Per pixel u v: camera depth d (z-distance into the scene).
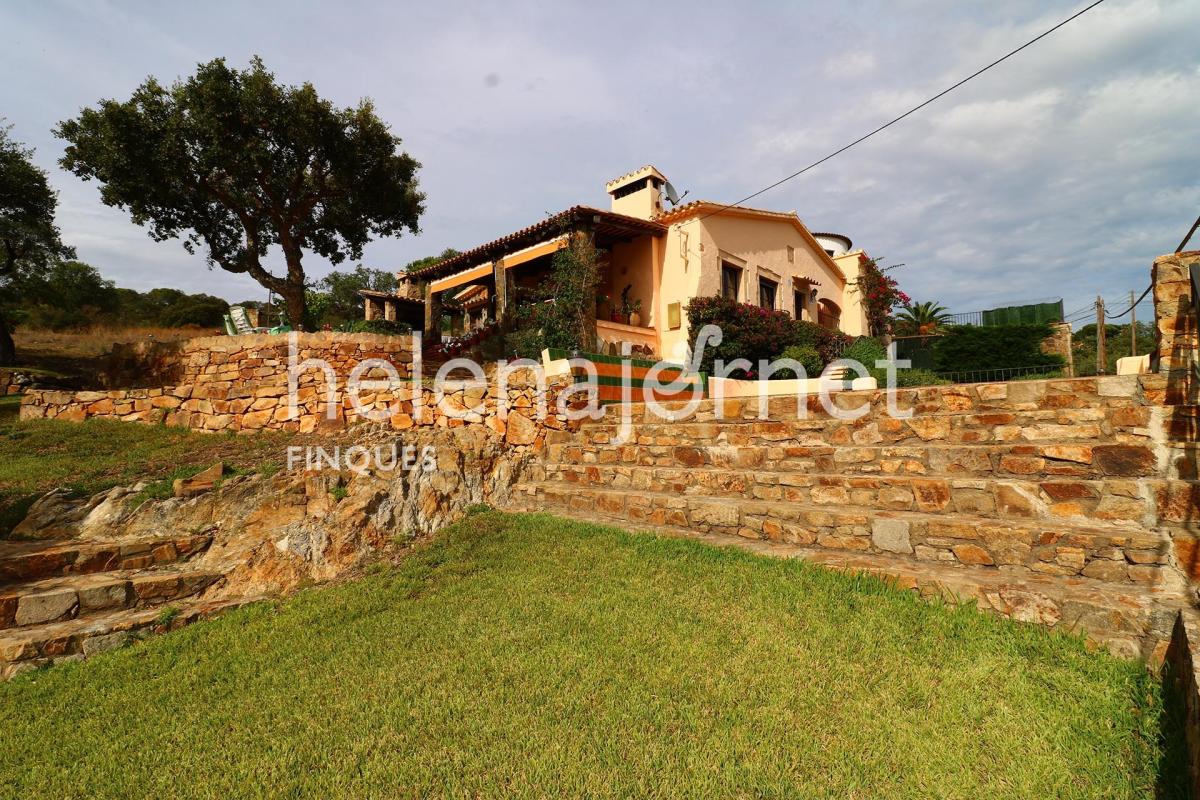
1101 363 11.42
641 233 14.46
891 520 4.91
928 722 3.07
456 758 2.92
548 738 3.05
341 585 5.44
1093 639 3.57
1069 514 4.46
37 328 28.77
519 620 4.52
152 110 13.22
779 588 4.63
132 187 13.34
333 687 3.72
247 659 4.18
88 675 4.07
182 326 33.03
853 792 2.61
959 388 5.96
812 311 18.70
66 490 6.37
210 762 3.04
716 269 14.45
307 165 14.94
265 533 5.95
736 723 3.12
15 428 9.10
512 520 6.88
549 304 12.39
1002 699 3.22
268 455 7.45
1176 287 5.23
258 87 13.45
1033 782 2.63
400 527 6.42
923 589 4.30
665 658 3.82
